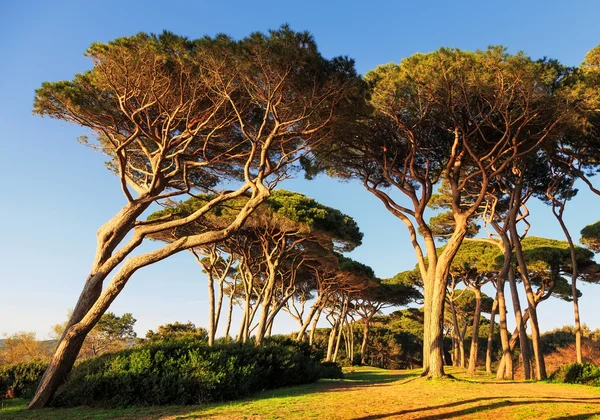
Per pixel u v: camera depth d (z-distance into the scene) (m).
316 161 15.97
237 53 10.64
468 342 49.47
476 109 13.28
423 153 14.51
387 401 9.83
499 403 9.34
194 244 10.74
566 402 9.60
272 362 13.82
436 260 14.20
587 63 14.20
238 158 14.53
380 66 13.84
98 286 11.25
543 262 23.67
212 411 8.67
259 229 22.00
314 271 29.39
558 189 19.61
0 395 13.20
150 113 13.16
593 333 38.25
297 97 11.38
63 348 10.38
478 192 19.72
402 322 56.19
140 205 12.02
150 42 11.05
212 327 22.06
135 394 9.90
